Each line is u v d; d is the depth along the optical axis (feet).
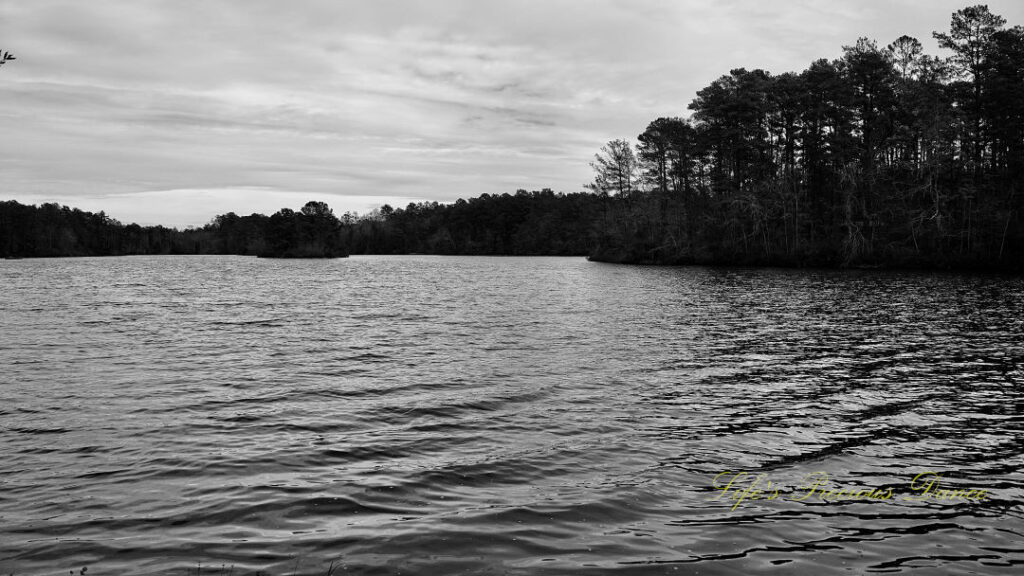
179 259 488.85
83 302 125.90
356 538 23.03
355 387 48.88
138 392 47.11
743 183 277.44
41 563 21.03
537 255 552.82
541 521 24.64
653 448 33.94
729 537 23.36
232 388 48.57
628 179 339.36
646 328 83.71
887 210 224.94
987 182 215.10
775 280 180.86
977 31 215.51
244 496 27.09
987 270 201.16
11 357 62.18
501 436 36.19
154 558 21.47
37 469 30.42
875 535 23.67
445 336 77.30
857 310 102.78
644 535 23.49
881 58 227.40
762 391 47.42
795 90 248.52
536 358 61.67
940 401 44.39
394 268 313.32
